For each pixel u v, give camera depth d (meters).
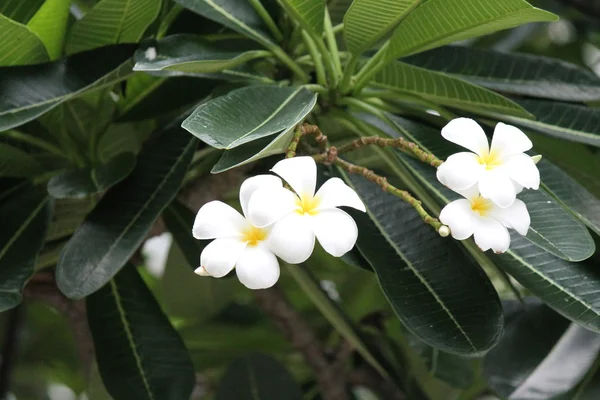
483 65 1.29
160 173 1.16
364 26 1.12
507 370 1.19
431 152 1.14
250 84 1.19
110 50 1.16
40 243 1.16
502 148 0.99
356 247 1.11
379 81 1.18
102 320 1.21
